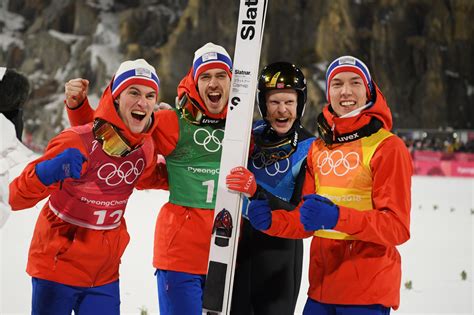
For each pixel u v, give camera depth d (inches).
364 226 109.3
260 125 154.4
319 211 109.4
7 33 1501.0
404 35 1318.9
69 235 121.9
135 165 127.1
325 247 120.5
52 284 121.0
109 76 1321.4
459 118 1298.0
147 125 127.1
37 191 113.7
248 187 120.4
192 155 146.7
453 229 402.3
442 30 1311.5
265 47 1320.1
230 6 1348.4
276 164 145.8
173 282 142.9
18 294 210.2
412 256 304.8
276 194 145.7
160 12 1429.6
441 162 1013.2
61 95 1362.0
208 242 143.9
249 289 146.6
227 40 1346.0
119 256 129.3
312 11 1317.7
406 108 1298.0
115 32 1425.9
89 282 123.5
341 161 119.9
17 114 126.7
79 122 148.4
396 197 112.2
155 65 1349.7
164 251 145.6
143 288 227.8
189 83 147.4
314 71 1270.9
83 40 1409.9
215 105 145.6
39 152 1272.1
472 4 1298.0
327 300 118.8
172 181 149.8
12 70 126.2
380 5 1320.1
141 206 481.7
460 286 242.2
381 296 114.5
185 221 144.6
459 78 1312.7
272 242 145.9
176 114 148.3
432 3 1317.7
